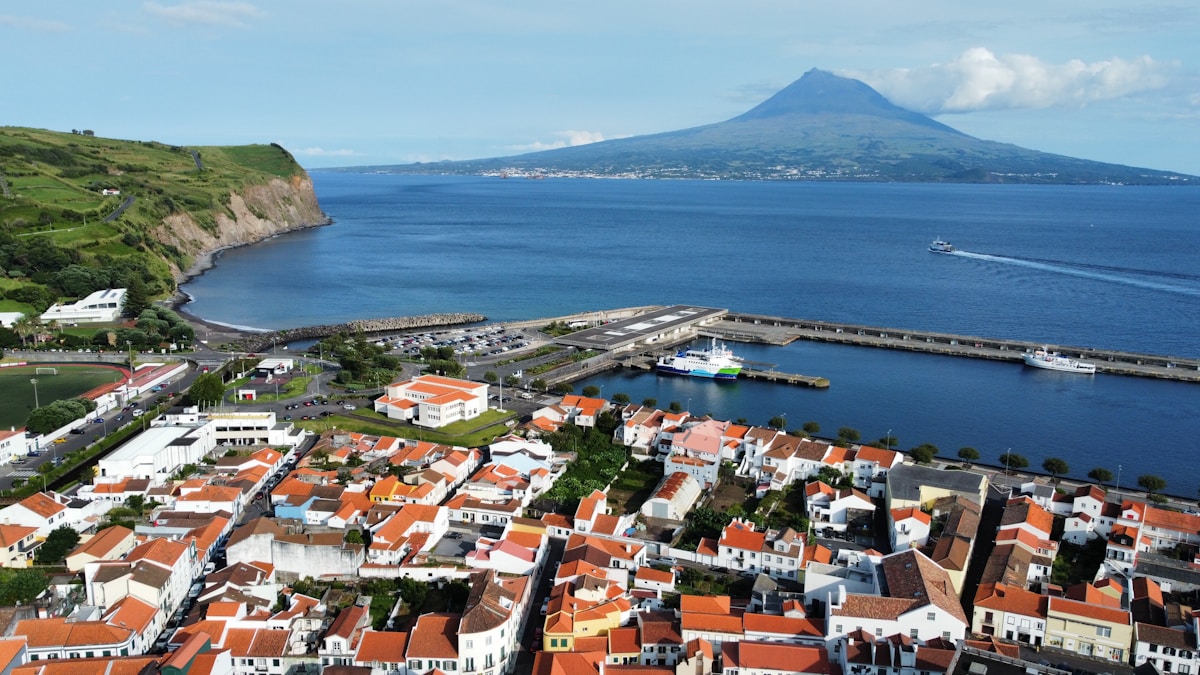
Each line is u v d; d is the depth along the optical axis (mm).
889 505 170375
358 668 111562
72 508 158000
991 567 142125
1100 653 123000
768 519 170500
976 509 162500
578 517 156375
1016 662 109812
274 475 189000
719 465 196125
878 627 116438
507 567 140750
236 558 142625
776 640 119000
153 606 125312
